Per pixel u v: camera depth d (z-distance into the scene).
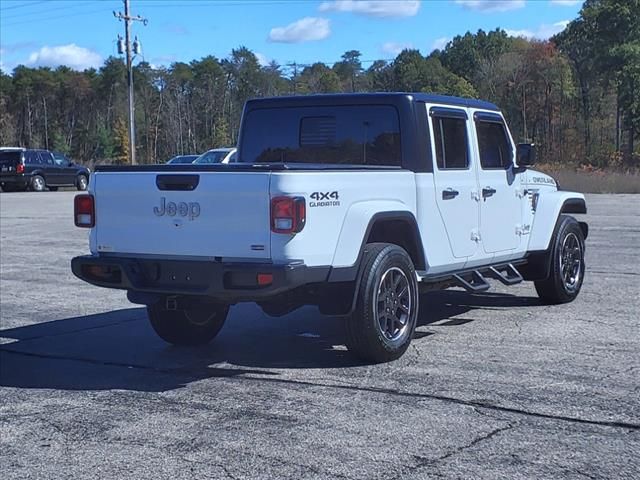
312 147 8.08
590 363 6.89
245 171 6.30
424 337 7.98
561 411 5.65
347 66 74.06
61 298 10.91
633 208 24.81
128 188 6.86
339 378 6.64
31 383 6.80
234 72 84.62
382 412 5.73
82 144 95.75
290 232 6.16
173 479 4.66
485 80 69.69
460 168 8.02
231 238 6.38
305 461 4.87
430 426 5.41
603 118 68.19
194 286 6.57
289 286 6.18
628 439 5.11
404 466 4.74
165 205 6.67
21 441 5.38
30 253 15.90
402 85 66.50
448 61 78.12
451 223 7.82
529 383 6.33
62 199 33.22
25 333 8.77
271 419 5.66
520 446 5.02
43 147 95.12
